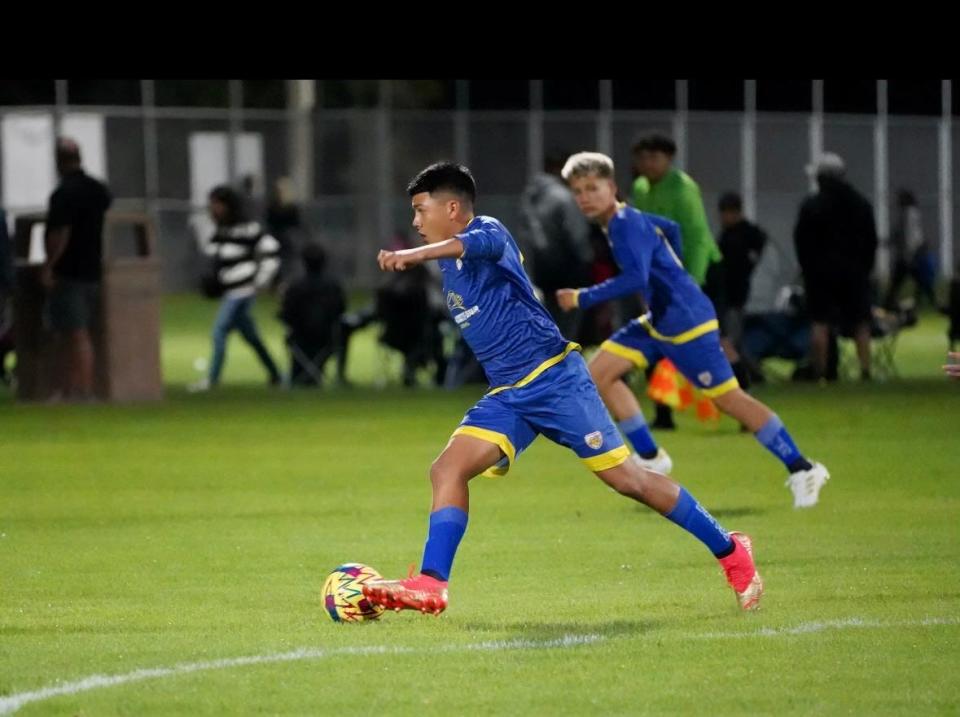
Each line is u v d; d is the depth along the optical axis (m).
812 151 120.94
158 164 116.94
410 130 120.69
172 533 36.28
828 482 43.44
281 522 37.81
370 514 39.00
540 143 119.69
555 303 68.38
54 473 46.53
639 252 36.72
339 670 23.12
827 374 73.88
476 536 35.62
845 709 21.06
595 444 26.06
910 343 97.88
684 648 24.45
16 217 67.62
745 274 71.81
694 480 44.44
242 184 110.81
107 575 31.19
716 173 119.75
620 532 36.12
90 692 21.91
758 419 38.97
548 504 40.53
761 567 31.48
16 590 29.66
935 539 34.78
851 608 27.47
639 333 40.53
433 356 75.44
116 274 66.69
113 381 67.12
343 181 121.56
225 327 74.75
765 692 21.91
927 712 20.91
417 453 50.78
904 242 100.19
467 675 22.81
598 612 27.27
